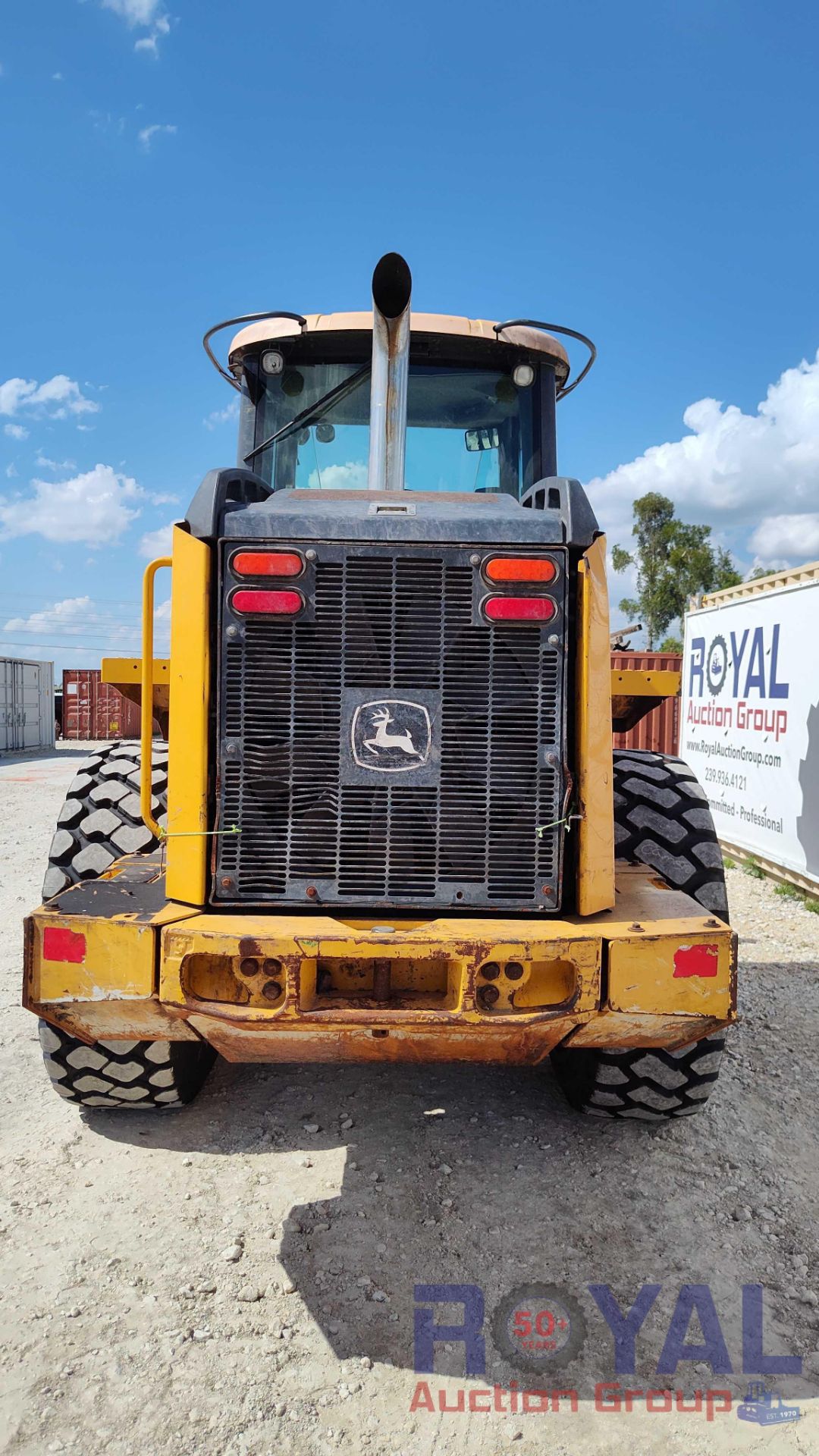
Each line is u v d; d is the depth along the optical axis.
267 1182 2.87
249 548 2.34
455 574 2.37
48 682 25.03
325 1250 2.55
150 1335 2.21
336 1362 2.14
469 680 2.38
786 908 6.74
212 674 2.40
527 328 3.80
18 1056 3.83
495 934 2.21
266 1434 1.94
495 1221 2.70
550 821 2.40
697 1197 2.86
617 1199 2.83
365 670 2.37
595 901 2.39
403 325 3.07
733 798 8.31
